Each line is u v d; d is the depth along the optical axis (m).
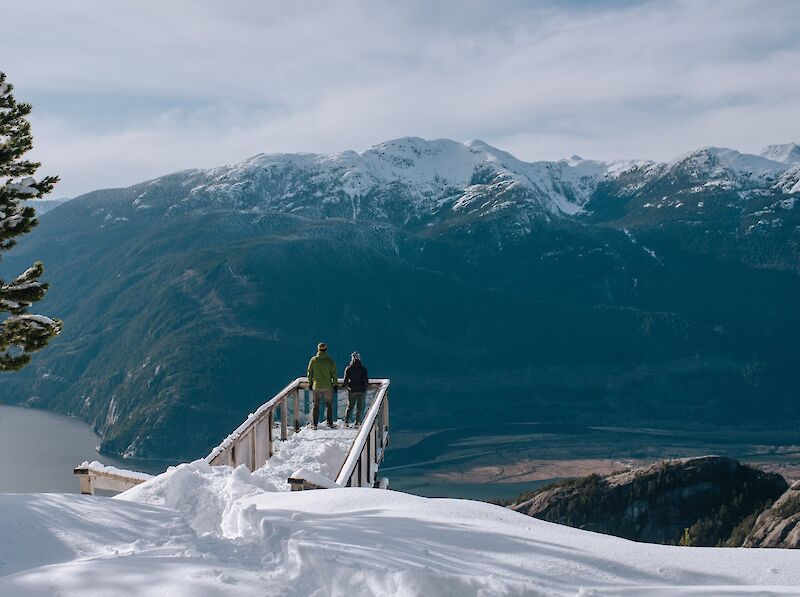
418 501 6.88
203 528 7.05
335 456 12.27
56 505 6.11
